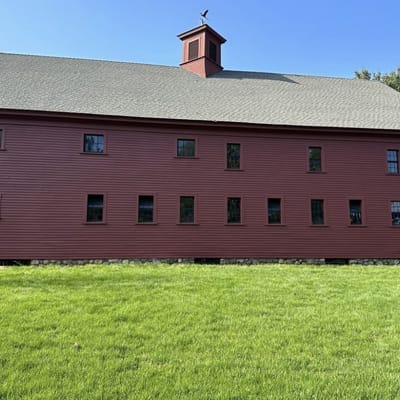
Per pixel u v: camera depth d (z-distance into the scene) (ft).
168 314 20.80
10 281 31.55
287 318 20.52
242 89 65.51
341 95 67.92
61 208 50.03
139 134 53.31
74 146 51.31
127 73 65.77
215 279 33.81
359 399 11.57
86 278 33.53
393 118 61.00
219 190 54.03
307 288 29.94
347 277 36.70
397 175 57.82
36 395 11.36
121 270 40.22
